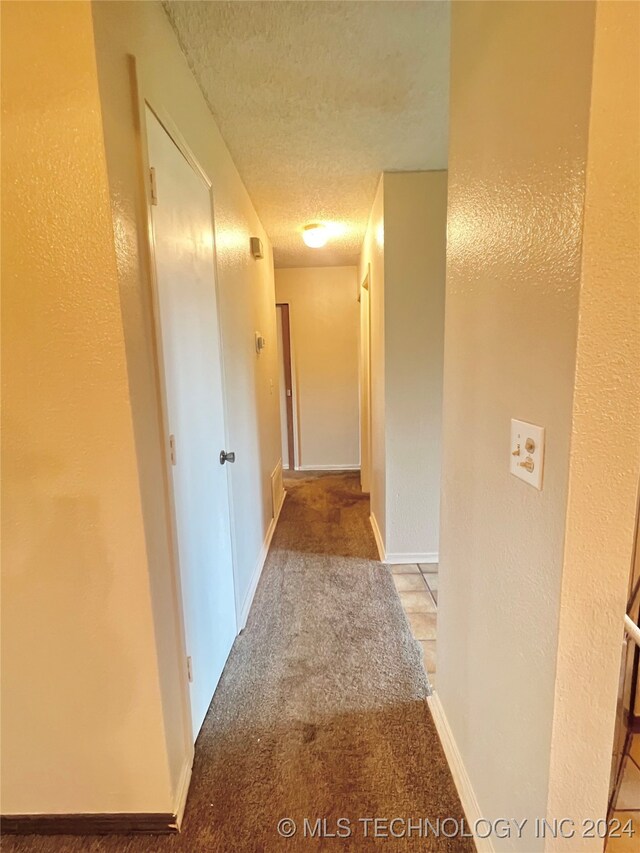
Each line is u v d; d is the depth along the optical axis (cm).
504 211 84
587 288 61
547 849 77
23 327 93
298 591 235
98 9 86
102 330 93
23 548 101
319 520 350
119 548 101
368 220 317
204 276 160
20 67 85
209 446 160
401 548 269
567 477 66
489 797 100
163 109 123
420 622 203
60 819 113
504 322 86
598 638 70
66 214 89
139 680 107
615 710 73
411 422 258
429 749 133
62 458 98
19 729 109
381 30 134
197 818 115
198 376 149
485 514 99
